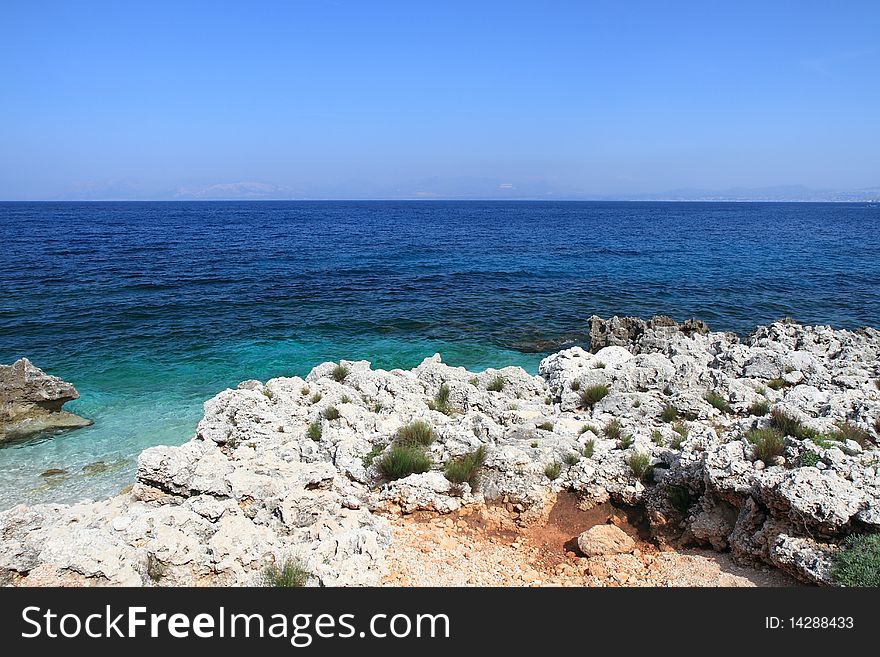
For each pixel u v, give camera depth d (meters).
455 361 32.47
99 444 20.36
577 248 93.56
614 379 21.02
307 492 13.30
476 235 123.75
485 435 16.53
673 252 86.88
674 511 13.02
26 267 63.34
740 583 10.78
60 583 9.66
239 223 165.62
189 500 12.88
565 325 41.22
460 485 14.12
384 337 37.56
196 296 49.50
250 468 14.17
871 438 14.60
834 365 23.64
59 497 16.73
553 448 15.54
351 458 15.28
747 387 19.81
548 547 12.66
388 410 18.45
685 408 18.44
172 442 20.59
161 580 10.36
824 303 48.50
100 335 36.53
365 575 10.62
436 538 12.70
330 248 92.44
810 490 10.66
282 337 37.06
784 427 14.27
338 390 19.77
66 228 131.75
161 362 31.16
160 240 103.38
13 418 21.44
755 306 47.44
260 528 11.70
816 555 10.31
